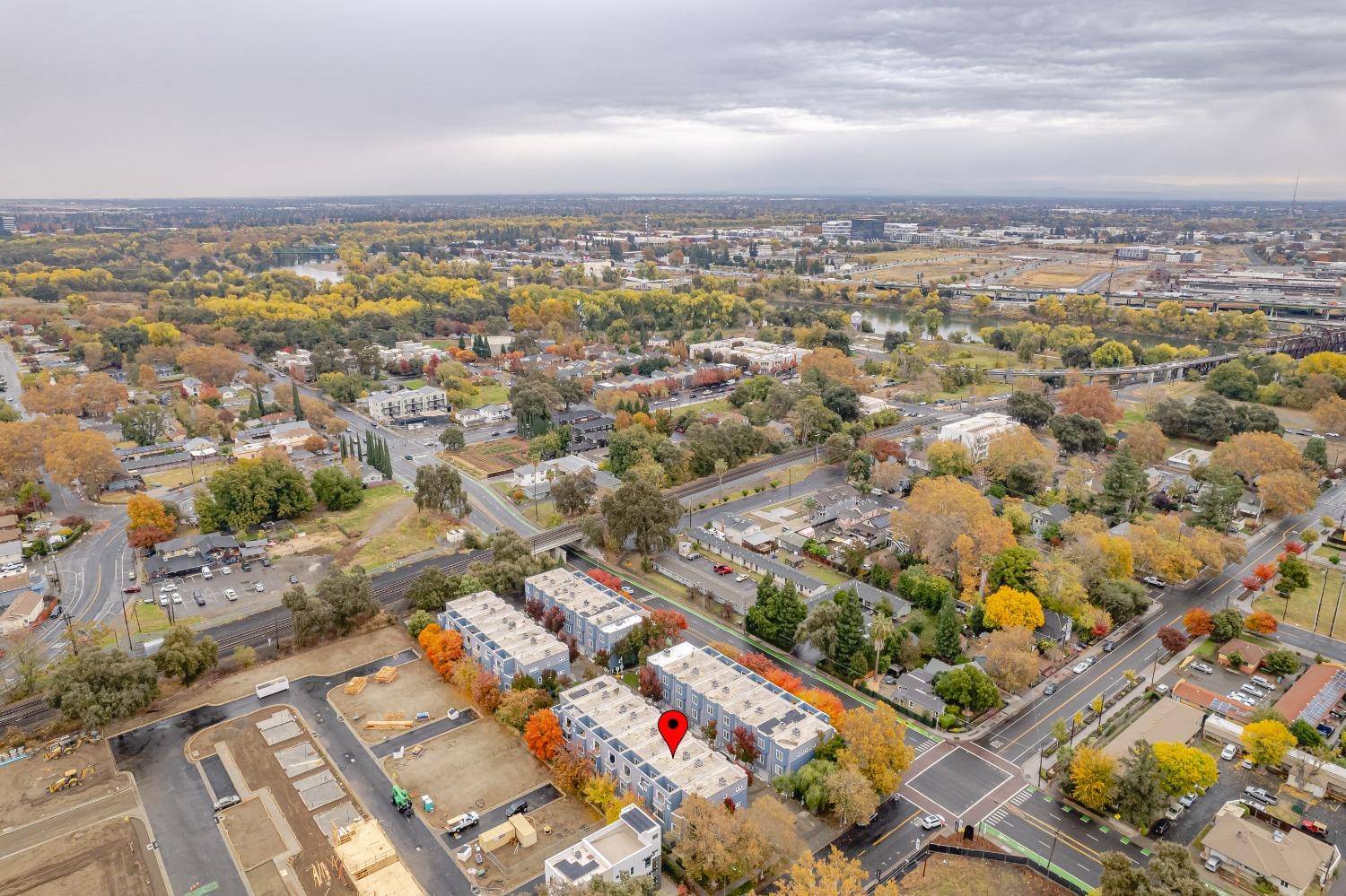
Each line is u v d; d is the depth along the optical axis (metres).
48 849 150.75
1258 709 183.38
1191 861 138.12
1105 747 174.62
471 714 191.00
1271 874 141.38
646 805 157.12
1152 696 197.75
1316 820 159.38
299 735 182.88
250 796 164.12
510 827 152.62
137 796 164.12
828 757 167.00
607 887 128.75
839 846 153.00
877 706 170.62
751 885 144.38
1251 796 165.50
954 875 146.62
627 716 174.25
